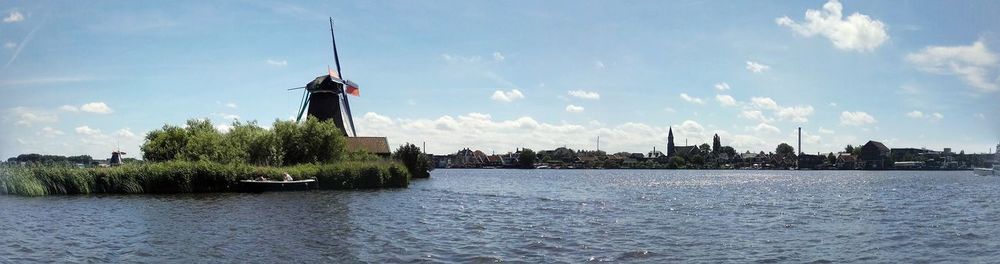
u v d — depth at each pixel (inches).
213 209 1551.4
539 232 1151.6
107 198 1899.6
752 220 1379.2
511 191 2632.9
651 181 4276.6
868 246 1002.7
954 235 1135.6
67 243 992.2
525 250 948.6
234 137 2989.7
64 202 1729.8
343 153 3262.8
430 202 1862.7
